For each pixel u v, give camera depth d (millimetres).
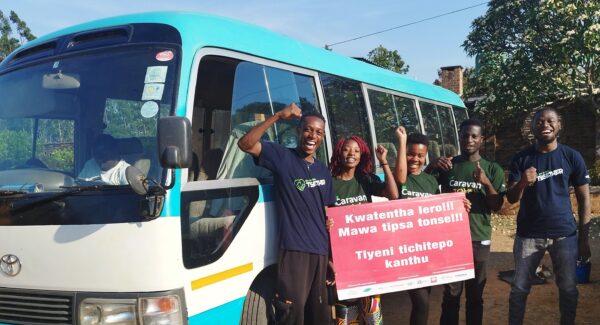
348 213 4102
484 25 16047
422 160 4500
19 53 4109
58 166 3510
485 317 5844
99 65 3619
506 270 7934
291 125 4648
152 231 3049
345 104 5590
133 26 3686
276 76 4469
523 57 14273
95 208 3152
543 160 4453
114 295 3076
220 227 3520
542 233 4434
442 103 9148
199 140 3555
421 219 4215
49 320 3246
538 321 5641
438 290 6934
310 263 3822
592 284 6785
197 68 3520
